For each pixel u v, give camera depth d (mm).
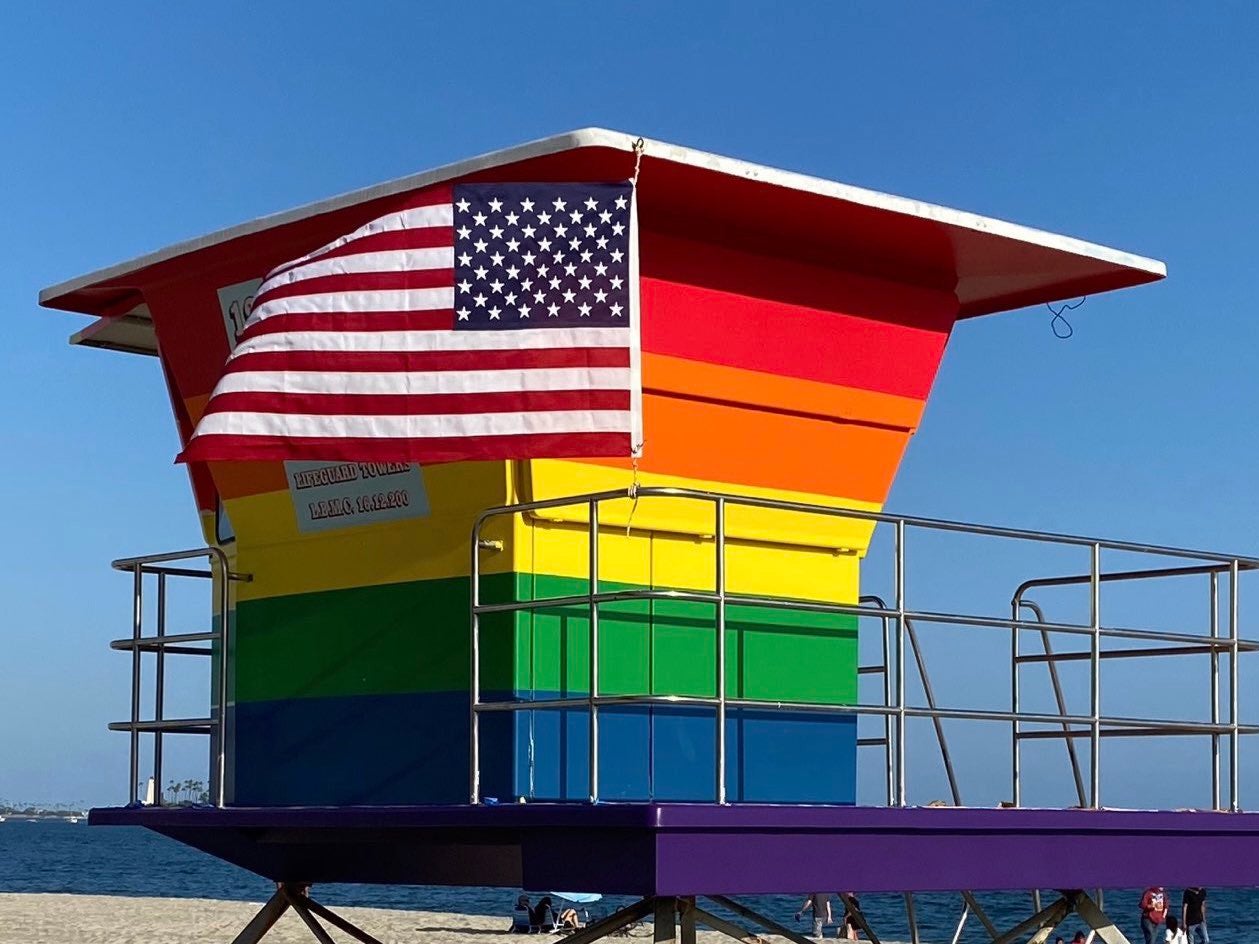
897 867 9102
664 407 9719
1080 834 10047
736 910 10148
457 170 9180
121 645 10953
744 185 9148
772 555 10273
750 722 10031
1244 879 10945
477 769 8844
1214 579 11273
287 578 10648
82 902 58938
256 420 9016
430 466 9719
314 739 10359
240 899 71500
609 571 9578
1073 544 10344
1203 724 10938
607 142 8594
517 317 8898
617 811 8117
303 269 9219
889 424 10781
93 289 11609
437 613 9719
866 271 10617
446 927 46562
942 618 9641
